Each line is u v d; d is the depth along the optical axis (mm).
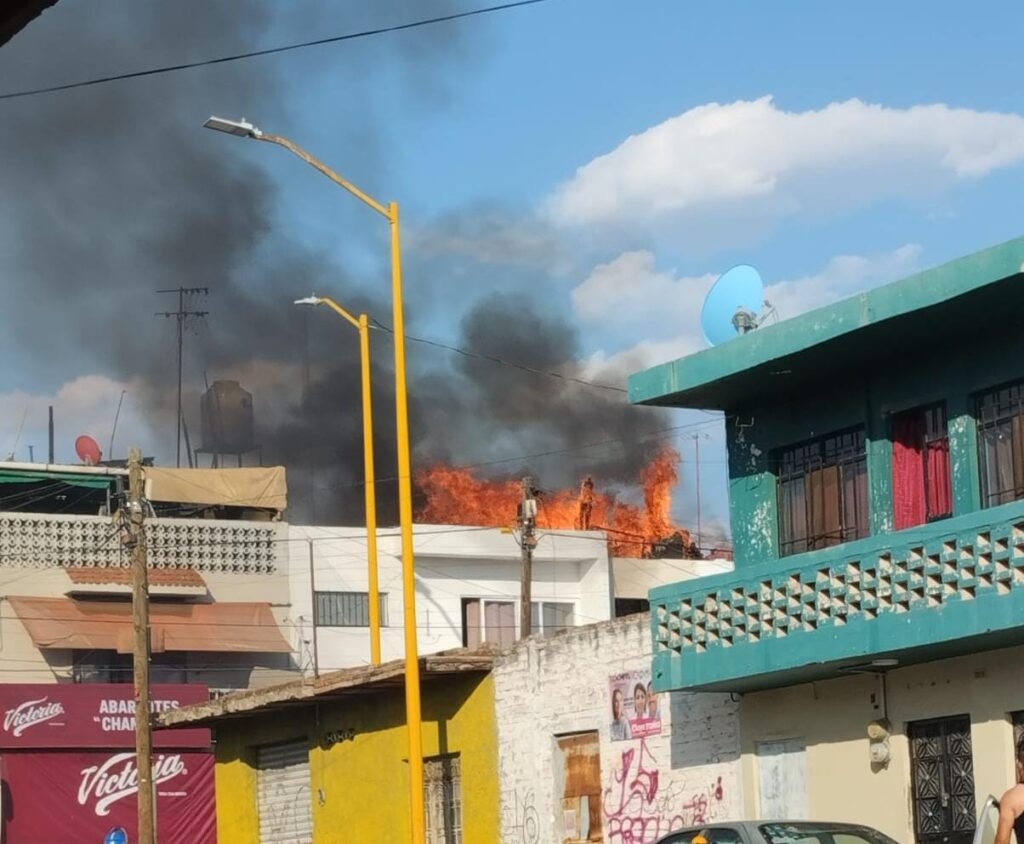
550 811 24766
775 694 21500
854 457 21000
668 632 21625
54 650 54031
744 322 21859
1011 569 17156
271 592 56781
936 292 17969
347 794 29078
